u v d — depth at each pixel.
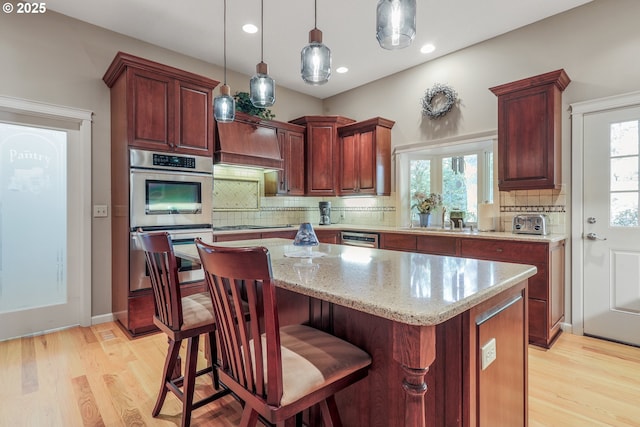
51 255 2.99
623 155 2.74
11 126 2.82
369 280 1.24
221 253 0.98
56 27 2.98
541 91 2.90
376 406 1.27
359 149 4.46
